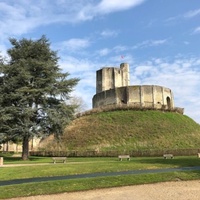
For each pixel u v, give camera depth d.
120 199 12.87
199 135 49.84
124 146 43.03
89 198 13.26
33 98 33.28
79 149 43.72
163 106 56.97
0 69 34.31
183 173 19.28
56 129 34.62
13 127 32.56
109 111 56.56
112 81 72.12
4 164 27.45
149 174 18.69
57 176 19.02
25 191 14.61
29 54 36.72
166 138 45.56
